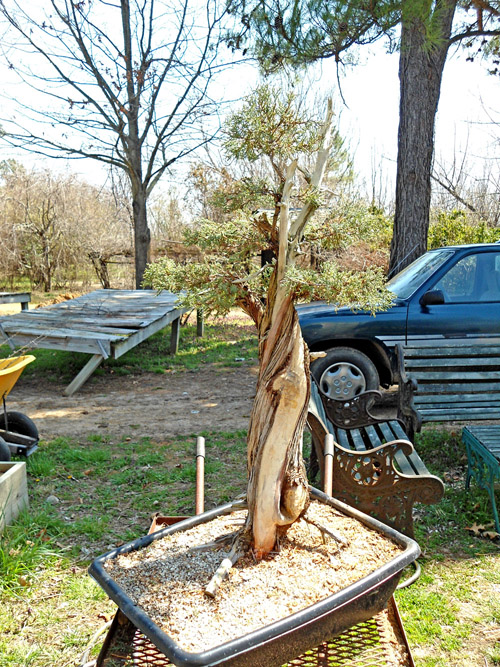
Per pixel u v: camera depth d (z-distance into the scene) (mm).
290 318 2354
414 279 6961
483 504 4371
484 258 6758
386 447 3506
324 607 1892
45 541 3896
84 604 3234
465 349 5363
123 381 9414
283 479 2330
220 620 1933
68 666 2754
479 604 3227
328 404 4633
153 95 17125
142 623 1862
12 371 4969
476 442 4305
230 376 9672
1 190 24453
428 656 2828
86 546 3885
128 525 4207
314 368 6727
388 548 2336
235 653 1729
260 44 8875
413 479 3477
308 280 2238
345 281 2320
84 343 8242
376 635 2438
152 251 19609
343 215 2531
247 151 2598
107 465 5426
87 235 23688
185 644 1812
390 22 7609
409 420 5152
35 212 24188
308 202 2424
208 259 2588
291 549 2365
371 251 11492
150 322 9656
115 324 9305
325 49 8570
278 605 2006
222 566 2184
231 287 2439
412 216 9922
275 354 2336
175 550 2389
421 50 9492
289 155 2678
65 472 5242
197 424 6891
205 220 2650
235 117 2543
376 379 6742
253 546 2320
